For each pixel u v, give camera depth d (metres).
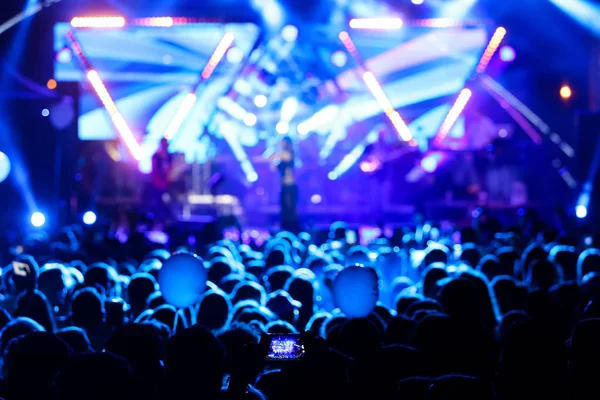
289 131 20.80
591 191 18.44
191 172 21.05
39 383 3.37
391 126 20.83
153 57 21.31
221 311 5.18
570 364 3.71
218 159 20.92
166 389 3.34
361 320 3.88
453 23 18.05
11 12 17.88
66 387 2.90
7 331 4.36
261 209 20.52
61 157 17.81
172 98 21.45
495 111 21.38
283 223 16.59
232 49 20.50
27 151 17.59
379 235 13.67
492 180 20.45
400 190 20.08
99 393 2.88
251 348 3.49
